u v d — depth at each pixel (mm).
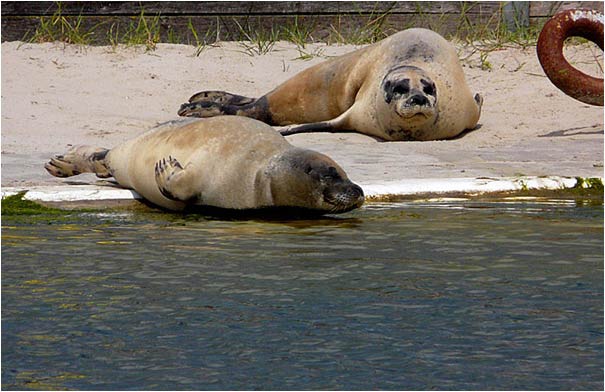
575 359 18484
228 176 30859
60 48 61688
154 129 33375
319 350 18938
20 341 19328
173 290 22625
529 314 20938
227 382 17438
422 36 48531
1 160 39312
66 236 28188
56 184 34875
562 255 25844
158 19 64250
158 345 19172
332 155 40750
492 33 64375
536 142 44562
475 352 18797
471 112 47219
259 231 29000
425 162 39312
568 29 47562
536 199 34469
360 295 22281
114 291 22547
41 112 49812
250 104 51344
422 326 20219
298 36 64000
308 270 24359
